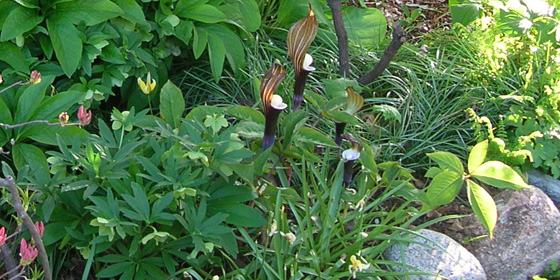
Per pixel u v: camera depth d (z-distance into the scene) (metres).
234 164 2.48
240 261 2.76
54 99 2.82
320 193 2.91
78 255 2.71
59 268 2.60
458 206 3.30
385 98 3.69
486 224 2.83
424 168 3.49
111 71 3.11
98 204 2.30
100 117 3.32
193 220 2.38
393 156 3.49
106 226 2.29
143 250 2.46
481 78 3.87
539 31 3.80
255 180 2.78
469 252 2.97
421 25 4.33
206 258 2.57
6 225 2.63
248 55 3.73
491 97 3.67
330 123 3.47
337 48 3.98
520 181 2.83
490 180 2.86
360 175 3.11
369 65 3.92
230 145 2.51
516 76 3.85
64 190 2.32
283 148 2.73
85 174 2.49
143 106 3.34
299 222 2.70
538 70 3.73
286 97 3.55
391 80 3.80
